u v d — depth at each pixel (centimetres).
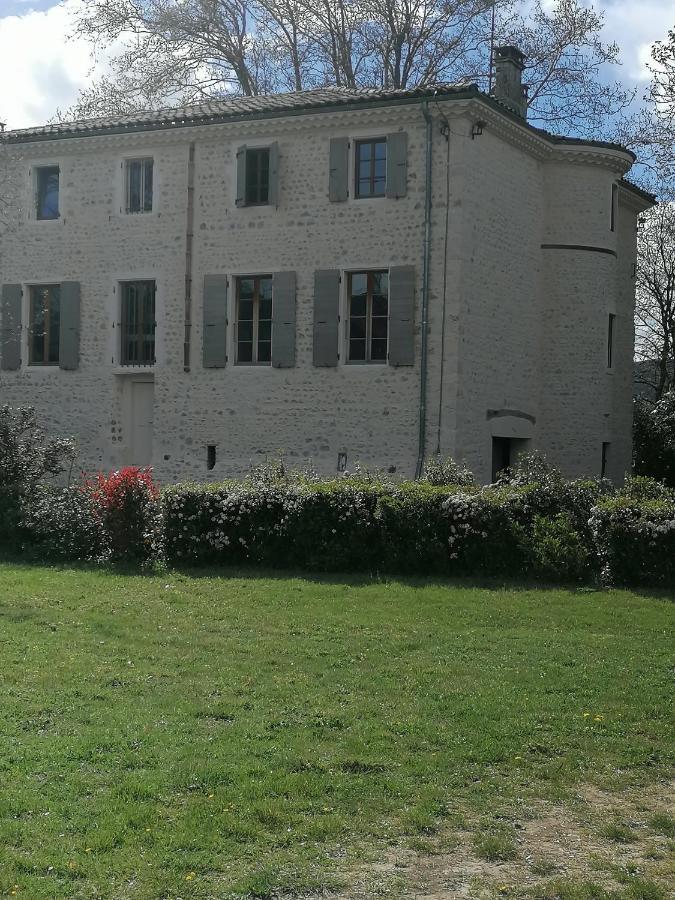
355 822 549
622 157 2250
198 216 2103
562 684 813
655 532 1228
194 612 1100
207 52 3238
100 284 2188
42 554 1479
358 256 1967
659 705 760
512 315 2094
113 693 779
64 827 529
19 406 2248
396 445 1927
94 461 2188
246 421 2056
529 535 1302
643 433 2653
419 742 674
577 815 568
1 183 2244
